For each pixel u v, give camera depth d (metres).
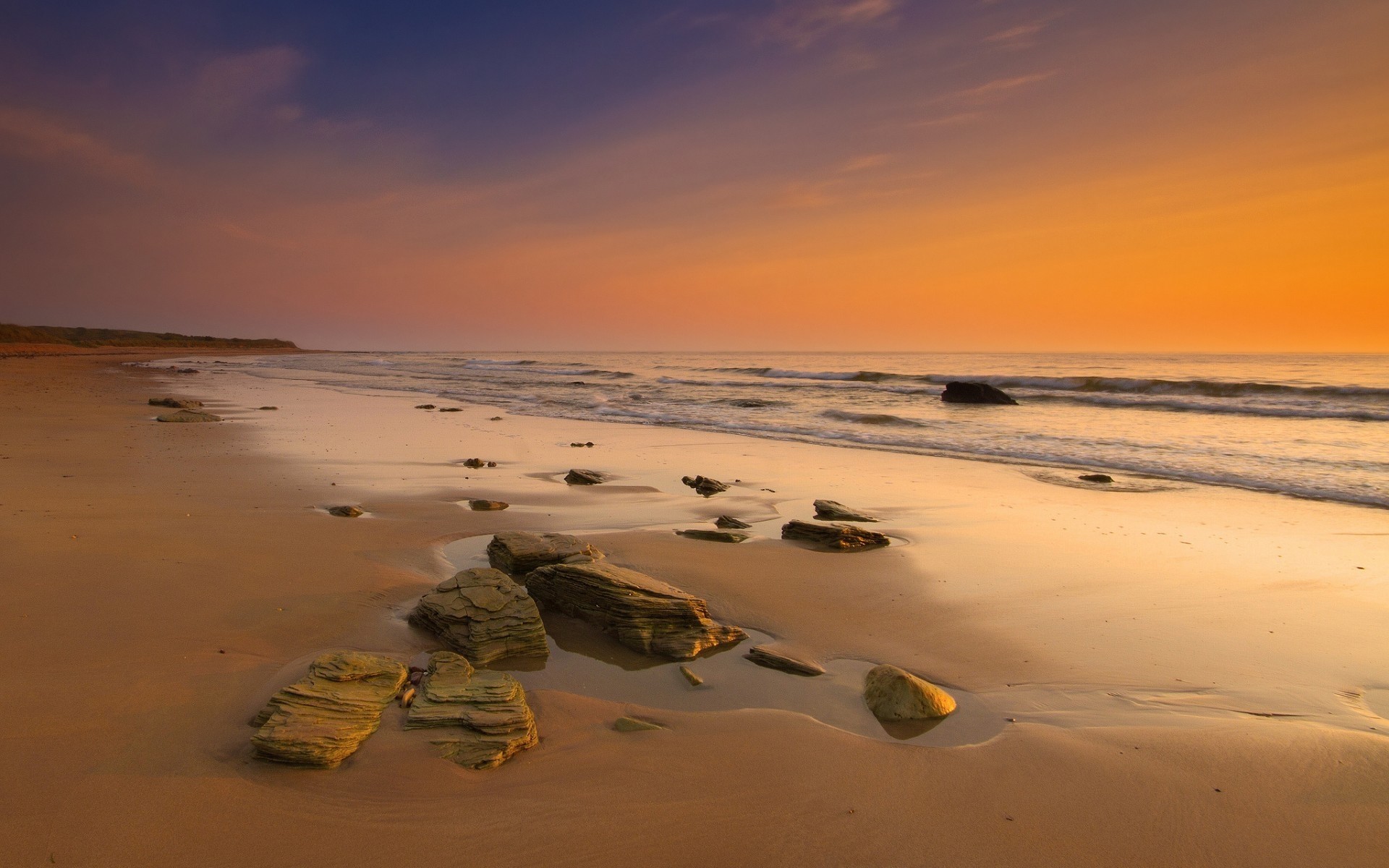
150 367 61.16
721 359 133.75
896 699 5.15
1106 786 4.25
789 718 5.06
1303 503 12.10
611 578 6.97
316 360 99.06
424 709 4.82
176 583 7.01
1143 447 17.83
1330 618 7.09
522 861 3.51
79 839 3.47
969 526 10.73
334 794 3.95
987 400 30.59
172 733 4.42
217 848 3.48
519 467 15.34
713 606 7.39
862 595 7.72
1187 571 8.55
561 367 76.44
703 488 13.01
